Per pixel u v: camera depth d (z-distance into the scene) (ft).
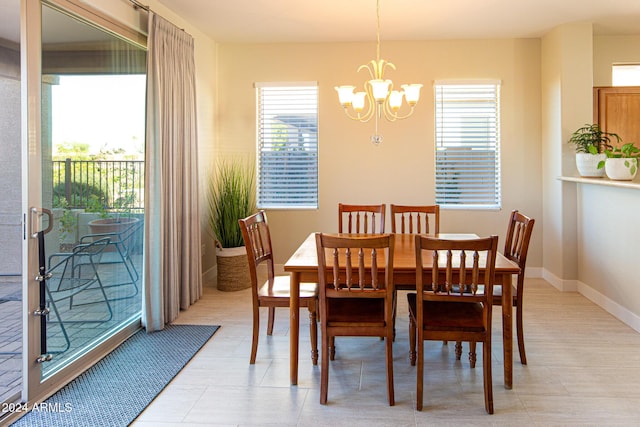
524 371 9.17
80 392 8.36
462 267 7.57
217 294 14.79
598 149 14.15
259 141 17.21
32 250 7.79
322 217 17.08
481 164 16.60
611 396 8.14
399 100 10.39
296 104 17.03
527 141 16.37
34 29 7.77
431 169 16.62
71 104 8.97
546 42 15.70
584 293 14.26
